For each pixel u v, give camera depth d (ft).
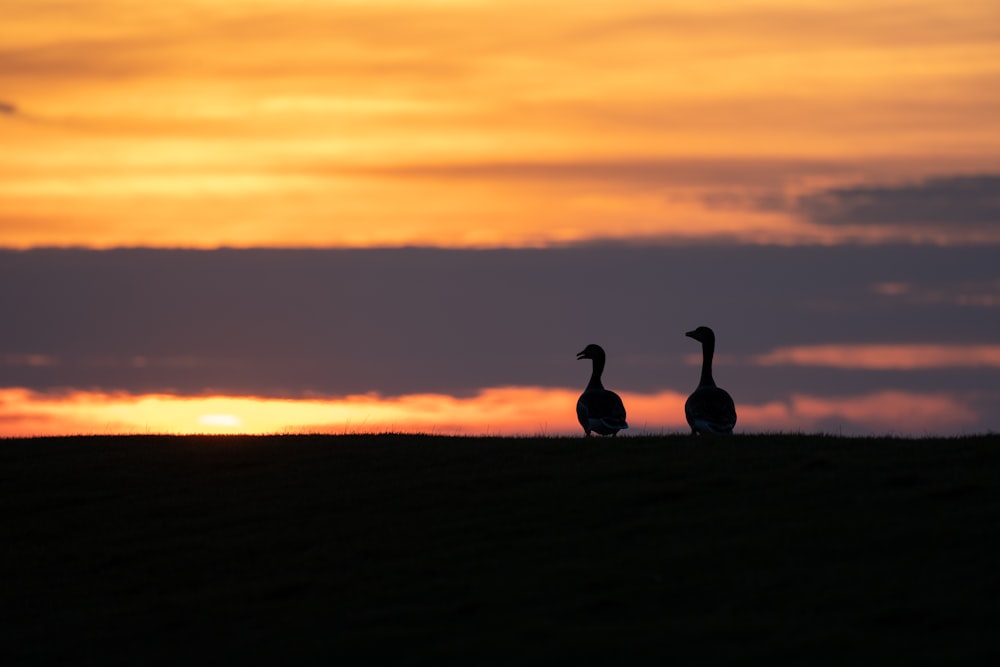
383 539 126.62
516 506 130.52
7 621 116.98
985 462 128.47
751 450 143.02
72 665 106.42
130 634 111.75
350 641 103.71
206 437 175.22
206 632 110.32
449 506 133.39
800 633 94.68
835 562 106.32
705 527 117.60
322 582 117.39
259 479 151.12
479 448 156.35
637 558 112.47
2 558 132.26
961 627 92.53
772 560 108.17
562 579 110.01
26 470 159.33
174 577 124.26
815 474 129.08
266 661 102.47
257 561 125.59
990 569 101.45
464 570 115.44
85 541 135.64
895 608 96.37
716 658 92.73
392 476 146.61
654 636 97.30
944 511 114.32
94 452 167.63
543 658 95.96
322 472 151.33
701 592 104.06
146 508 143.95
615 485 133.08
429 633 103.30
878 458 133.59
